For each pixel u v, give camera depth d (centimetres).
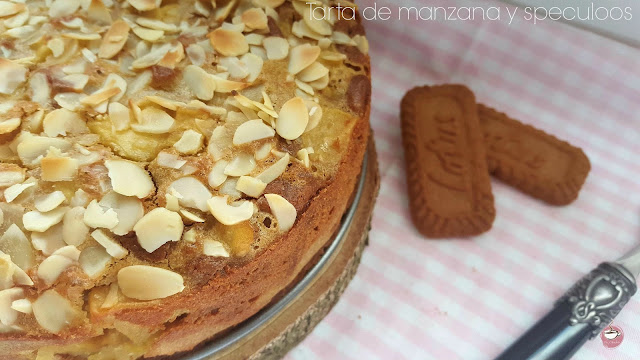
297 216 27
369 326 33
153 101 28
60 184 26
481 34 37
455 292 34
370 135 35
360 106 29
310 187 27
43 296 25
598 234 35
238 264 26
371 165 34
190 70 28
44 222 26
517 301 33
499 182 36
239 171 27
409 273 34
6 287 25
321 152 28
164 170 27
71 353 26
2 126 27
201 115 28
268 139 28
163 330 26
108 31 29
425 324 33
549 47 37
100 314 25
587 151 37
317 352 32
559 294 33
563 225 35
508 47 37
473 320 33
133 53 29
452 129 35
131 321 26
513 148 35
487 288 34
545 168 35
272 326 30
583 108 37
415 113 36
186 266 26
